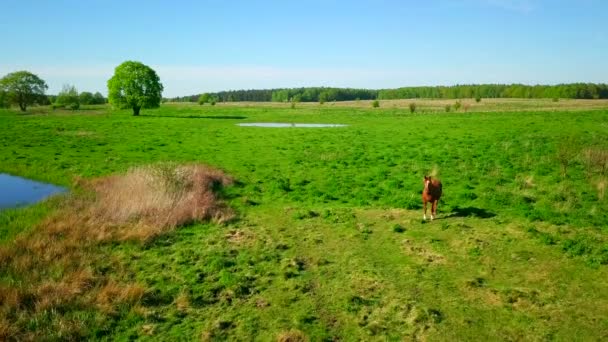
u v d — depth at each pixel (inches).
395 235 621.3
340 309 418.3
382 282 472.4
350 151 1432.1
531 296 432.5
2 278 454.9
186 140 1744.6
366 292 450.9
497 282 470.0
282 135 1905.8
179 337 372.2
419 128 2139.5
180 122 2640.3
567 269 497.7
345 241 603.2
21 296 411.8
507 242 581.9
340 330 383.6
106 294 429.1
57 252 524.4
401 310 411.8
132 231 600.1
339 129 2158.0
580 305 417.1
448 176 1018.7
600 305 416.5
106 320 392.2
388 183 943.0
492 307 415.8
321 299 438.9
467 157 1254.9
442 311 410.3
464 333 374.6
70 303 410.3
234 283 467.2
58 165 1181.7
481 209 740.7
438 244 579.8
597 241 577.6
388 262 528.4
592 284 459.8
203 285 466.9
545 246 563.8
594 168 1019.9
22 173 1113.4
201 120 2824.8
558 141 1481.3
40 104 4800.7
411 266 510.9
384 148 1497.3
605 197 797.2
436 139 1690.5
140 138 1800.0
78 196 806.5
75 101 4749.0
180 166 948.6
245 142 1681.8
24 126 2284.7
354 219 701.3
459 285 462.6
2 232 629.3
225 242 598.9
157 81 3282.5
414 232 631.8
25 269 475.2
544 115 2659.9
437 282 470.9
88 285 450.3
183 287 459.5
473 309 413.1
